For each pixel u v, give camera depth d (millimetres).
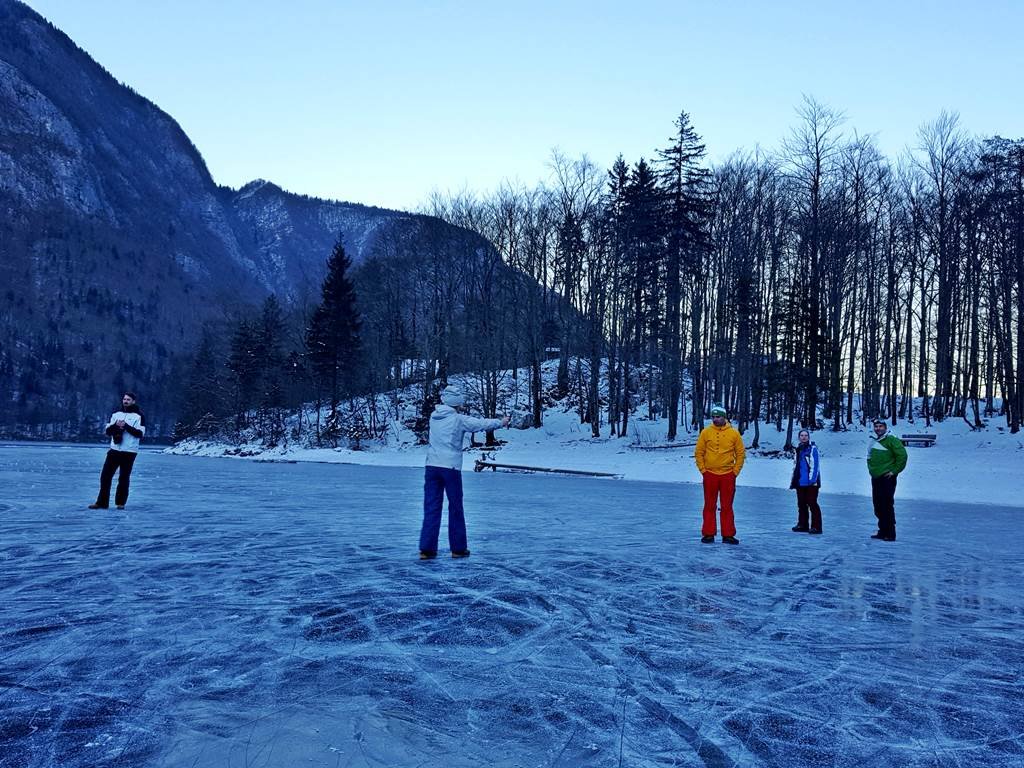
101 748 2592
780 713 3117
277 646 4023
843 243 41188
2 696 3158
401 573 6461
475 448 41375
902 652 4191
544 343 53375
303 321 68625
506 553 7895
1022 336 34344
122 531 9039
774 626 4789
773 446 35562
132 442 11969
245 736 2721
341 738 2713
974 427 35500
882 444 10133
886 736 2865
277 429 57031
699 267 43375
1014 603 5703
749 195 47844
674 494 18438
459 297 62781
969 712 3172
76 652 3863
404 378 63062
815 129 37875
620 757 2594
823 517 13586
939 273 41156
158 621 4582
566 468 30578
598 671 3688
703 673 3695
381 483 20688
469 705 3125
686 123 39344
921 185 42656
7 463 28281
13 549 7539
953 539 10250
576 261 51781
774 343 38500
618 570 6926
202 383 72375
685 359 47188
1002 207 35344
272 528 9664
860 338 48688
